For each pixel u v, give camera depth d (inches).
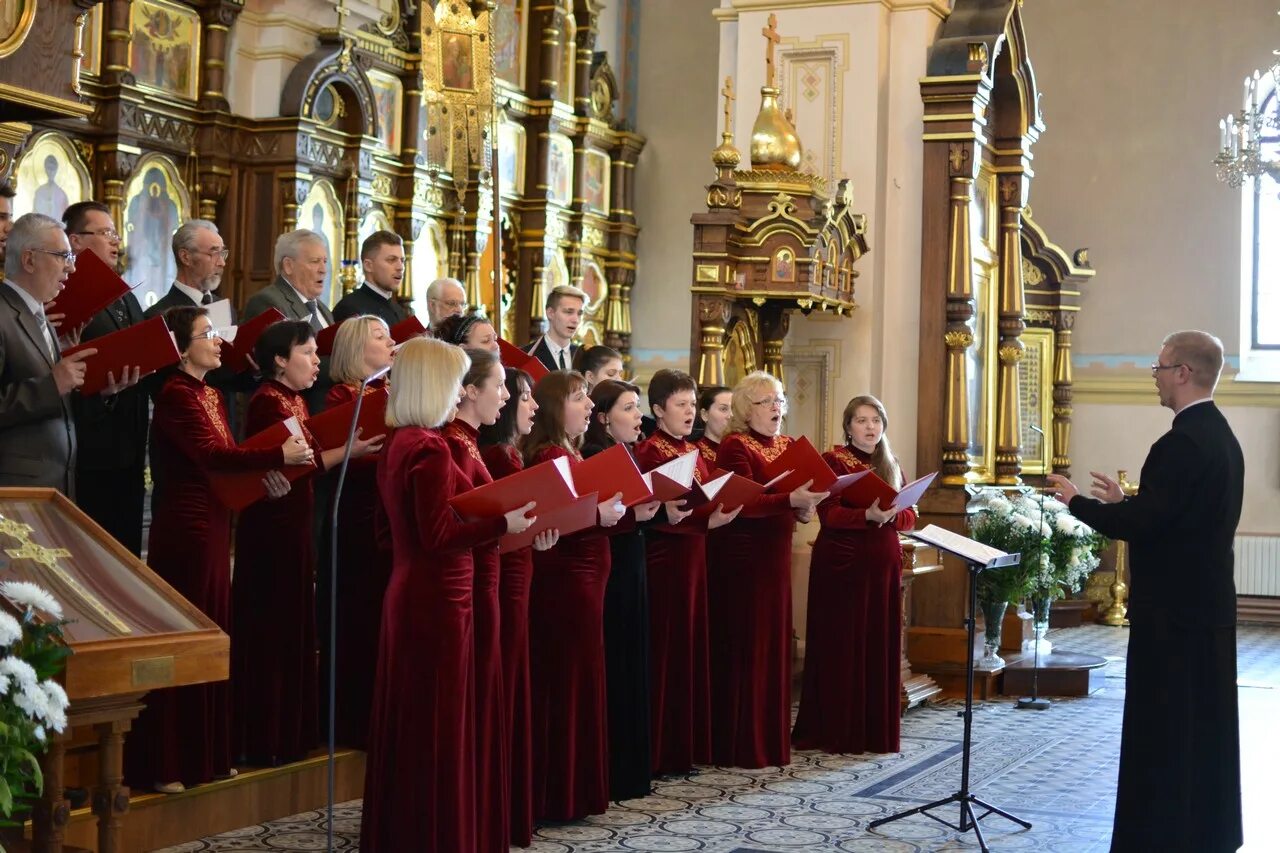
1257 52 566.6
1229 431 202.1
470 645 193.5
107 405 216.4
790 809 247.1
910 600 377.7
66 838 191.3
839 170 386.0
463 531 186.7
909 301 382.3
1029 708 357.1
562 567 229.8
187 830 209.9
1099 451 581.3
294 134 418.3
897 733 299.7
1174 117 576.7
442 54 326.6
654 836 226.7
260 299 248.1
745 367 368.5
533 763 227.8
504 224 549.6
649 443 257.3
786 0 393.1
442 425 194.4
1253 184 583.8
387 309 269.1
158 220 400.5
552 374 227.0
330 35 438.0
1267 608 559.2
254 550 222.4
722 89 356.2
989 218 405.1
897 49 386.3
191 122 409.4
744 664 278.7
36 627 145.6
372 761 192.4
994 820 244.5
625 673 248.1
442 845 189.5
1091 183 585.9
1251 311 584.1
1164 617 197.6
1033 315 561.0
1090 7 585.9
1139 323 579.5
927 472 376.8
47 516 168.1
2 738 135.5
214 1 411.2
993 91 406.9
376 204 480.4
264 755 222.1
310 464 204.5
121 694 158.2
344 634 237.8
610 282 610.5
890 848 223.9
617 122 612.4
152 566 206.8
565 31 578.2
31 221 192.5
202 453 201.8
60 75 217.5
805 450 264.1
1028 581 364.5
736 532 279.0
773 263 349.1
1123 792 199.5
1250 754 315.6
